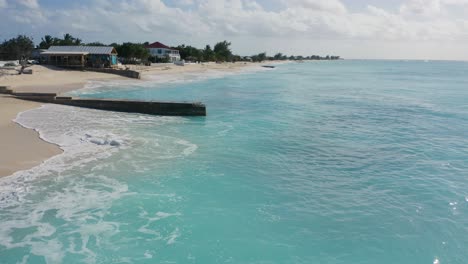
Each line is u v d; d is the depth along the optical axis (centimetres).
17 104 2936
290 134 2225
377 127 2502
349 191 1341
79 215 1095
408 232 1047
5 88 3347
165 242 973
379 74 10988
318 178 1471
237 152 1798
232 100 3841
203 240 989
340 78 8612
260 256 927
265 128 2391
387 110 3303
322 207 1204
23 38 9225
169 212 1138
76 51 6638
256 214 1146
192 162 1612
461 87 6031
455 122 2727
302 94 4622
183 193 1280
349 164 1656
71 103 3033
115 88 4588
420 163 1678
